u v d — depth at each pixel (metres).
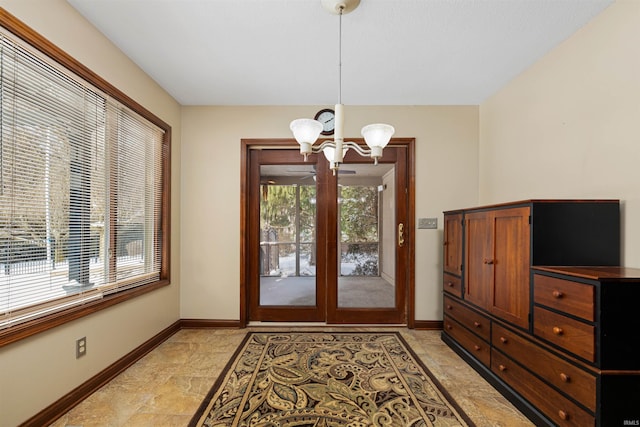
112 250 2.16
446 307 2.74
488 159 3.00
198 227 3.17
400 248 3.22
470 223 2.35
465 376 2.15
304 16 1.82
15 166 1.46
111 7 1.75
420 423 1.64
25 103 1.50
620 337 1.30
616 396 1.29
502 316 1.95
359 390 1.95
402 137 3.17
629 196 1.65
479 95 2.95
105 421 1.64
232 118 3.19
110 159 2.13
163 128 2.82
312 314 3.26
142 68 2.45
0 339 1.35
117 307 2.16
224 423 1.63
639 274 1.39
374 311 3.22
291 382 2.05
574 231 1.70
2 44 1.39
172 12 1.79
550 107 2.20
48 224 1.65
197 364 2.31
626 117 1.66
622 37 1.67
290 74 2.55
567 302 1.46
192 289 3.16
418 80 2.65
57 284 1.70
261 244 3.35
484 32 1.97
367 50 2.19
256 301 3.27
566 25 1.90
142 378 2.10
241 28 1.94
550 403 1.55
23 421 1.48
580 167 1.95
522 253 1.78
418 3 1.70
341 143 1.61
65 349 1.72
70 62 1.72
